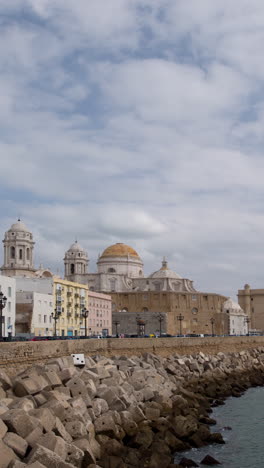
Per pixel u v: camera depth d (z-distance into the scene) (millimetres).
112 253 196250
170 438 43438
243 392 79938
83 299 142125
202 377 80250
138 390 54281
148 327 167750
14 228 171250
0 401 37281
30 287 124500
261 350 126500
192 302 185750
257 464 41531
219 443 46781
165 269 195375
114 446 37938
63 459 31328
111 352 78125
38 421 33594
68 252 198750
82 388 45875
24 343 52906
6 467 28438
